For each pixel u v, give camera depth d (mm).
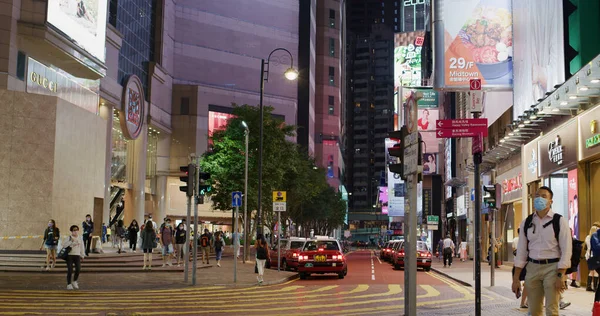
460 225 67688
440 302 17484
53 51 41094
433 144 84438
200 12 87938
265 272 30125
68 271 19391
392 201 100812
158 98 77750
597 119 21875
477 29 30969
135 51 71625
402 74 109875
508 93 36656
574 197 24188
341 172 162500
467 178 57625
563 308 15023
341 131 164750
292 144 48812
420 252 36562
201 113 83625
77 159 40656
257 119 46062
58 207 37562
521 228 7695
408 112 11297
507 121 39062
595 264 9148
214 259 42500
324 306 16078
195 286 21625
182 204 83438
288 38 97688
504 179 40562
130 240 39438
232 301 17125
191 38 86812
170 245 29828
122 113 63875
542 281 7492
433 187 86938
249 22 93000
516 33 29891
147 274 26359
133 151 71625
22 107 36750
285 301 17297
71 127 39750
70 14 42062
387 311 14992
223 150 46594
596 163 23156
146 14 75500
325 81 137750
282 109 94438
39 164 36656
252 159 45875
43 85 41719
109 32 60625
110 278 23906
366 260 55844
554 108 24625
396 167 11922
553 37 25234
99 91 55938
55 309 14594
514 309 15266
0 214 35844
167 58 81562
